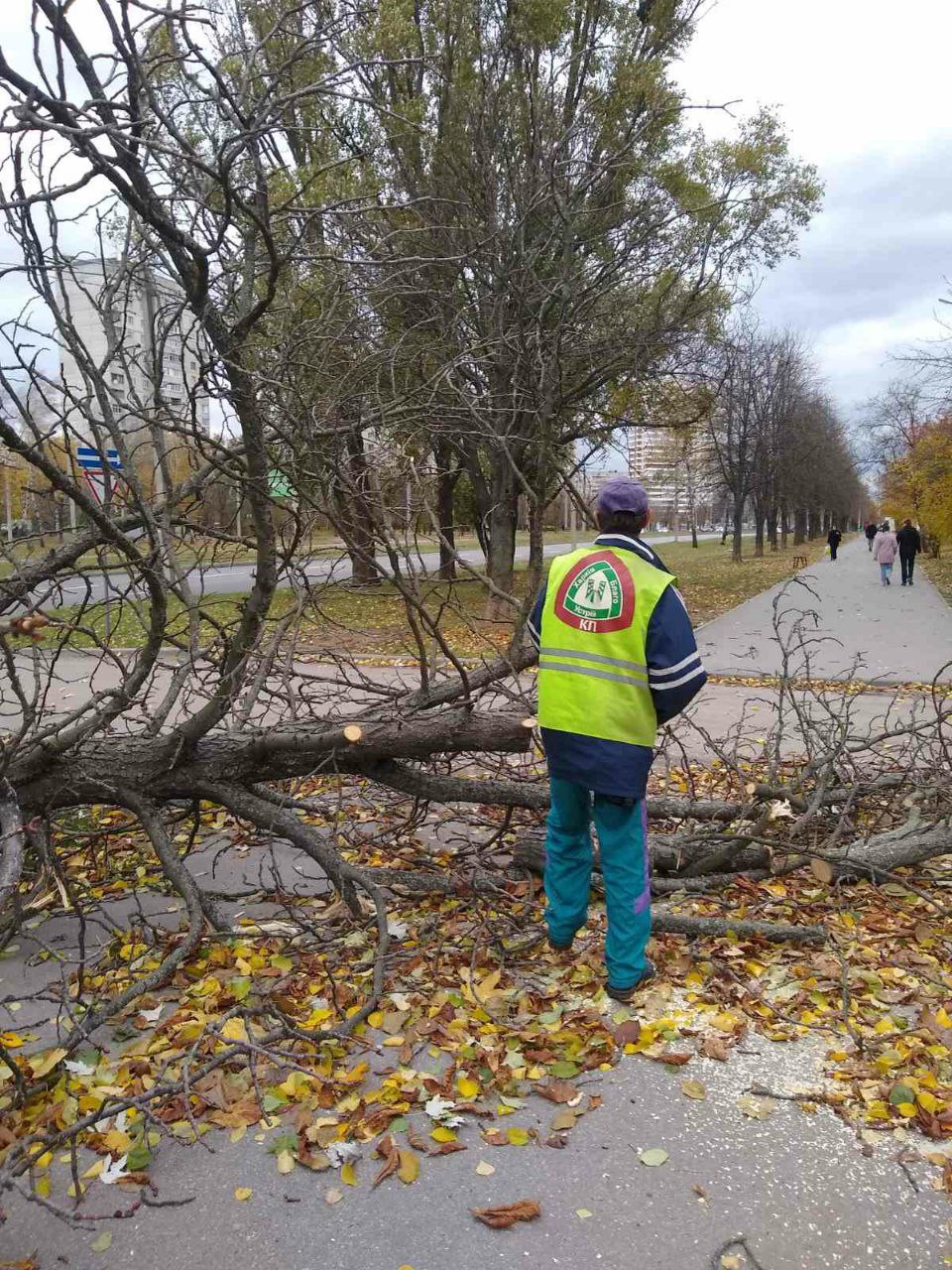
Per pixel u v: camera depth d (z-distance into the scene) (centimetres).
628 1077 288
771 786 443
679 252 1530
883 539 2525
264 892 436
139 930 385
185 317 443
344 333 446
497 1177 243
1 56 256
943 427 3095
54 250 345
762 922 382
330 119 764
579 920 350
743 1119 266
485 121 1181
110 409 376
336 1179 245
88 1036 302
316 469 388
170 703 431
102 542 410
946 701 892
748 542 7706
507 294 919
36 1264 219
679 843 430
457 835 511
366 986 342
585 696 313
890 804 491
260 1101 273
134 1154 253
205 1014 322
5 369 326
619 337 1455
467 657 1144
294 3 392
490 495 1573
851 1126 263
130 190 296
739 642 1402
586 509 444
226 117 318
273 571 396
